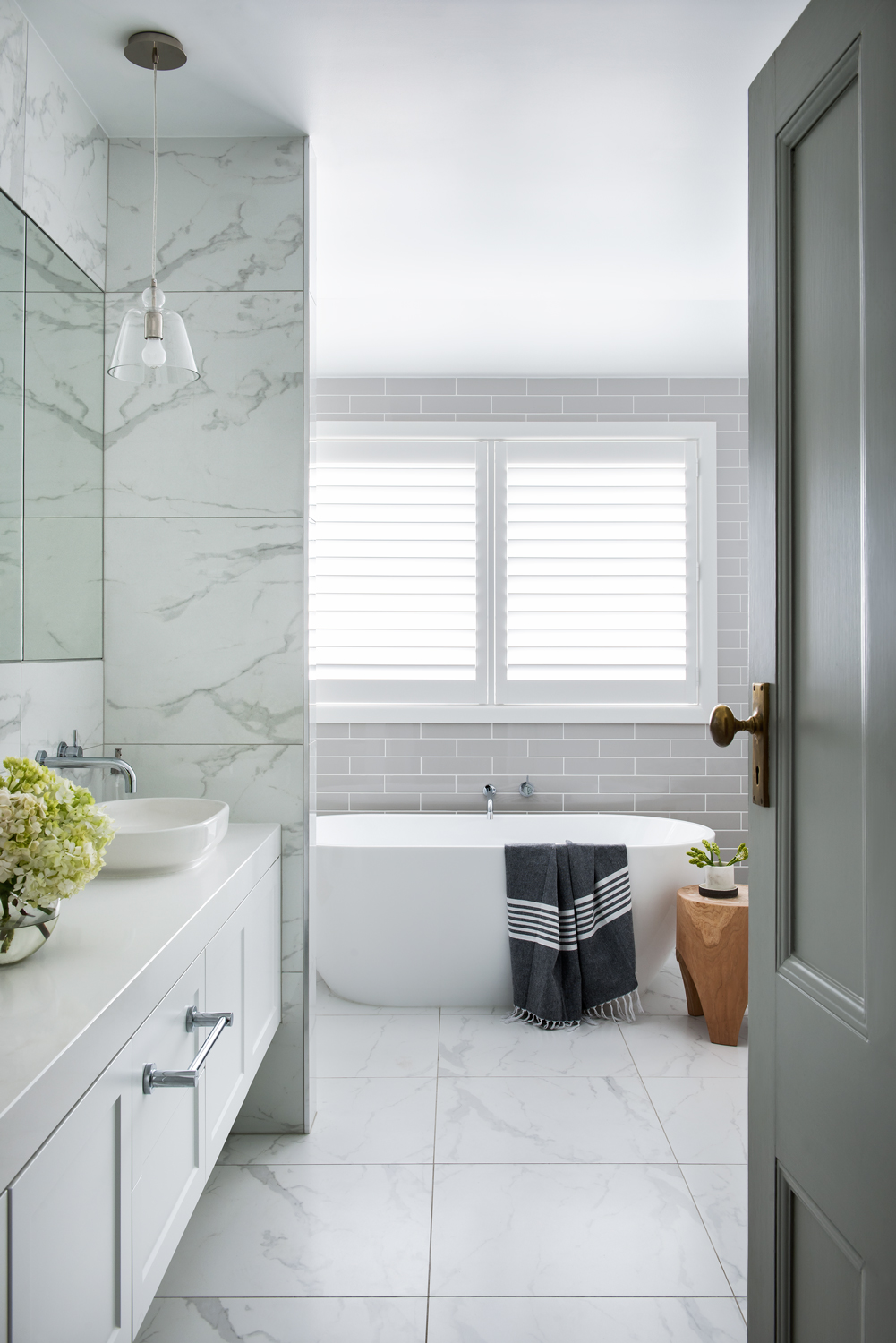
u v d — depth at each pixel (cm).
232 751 261
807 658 128
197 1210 224
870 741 109
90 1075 118
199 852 203
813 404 127
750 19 211
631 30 215
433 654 459
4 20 197
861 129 111
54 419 227
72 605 239
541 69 229
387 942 354
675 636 459
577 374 456
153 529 260
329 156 272
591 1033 332
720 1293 194
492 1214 222
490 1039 327
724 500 461
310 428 267
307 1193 231
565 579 459
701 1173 240
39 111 216
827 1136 120
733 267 362
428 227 323
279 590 260
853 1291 113
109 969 139
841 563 118
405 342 438
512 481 458
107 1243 126
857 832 114
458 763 457
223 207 260
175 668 261
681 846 360
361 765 457
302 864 261
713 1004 322
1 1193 95
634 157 274
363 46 220
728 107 248
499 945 352
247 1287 196
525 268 362
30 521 214
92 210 250
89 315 248
